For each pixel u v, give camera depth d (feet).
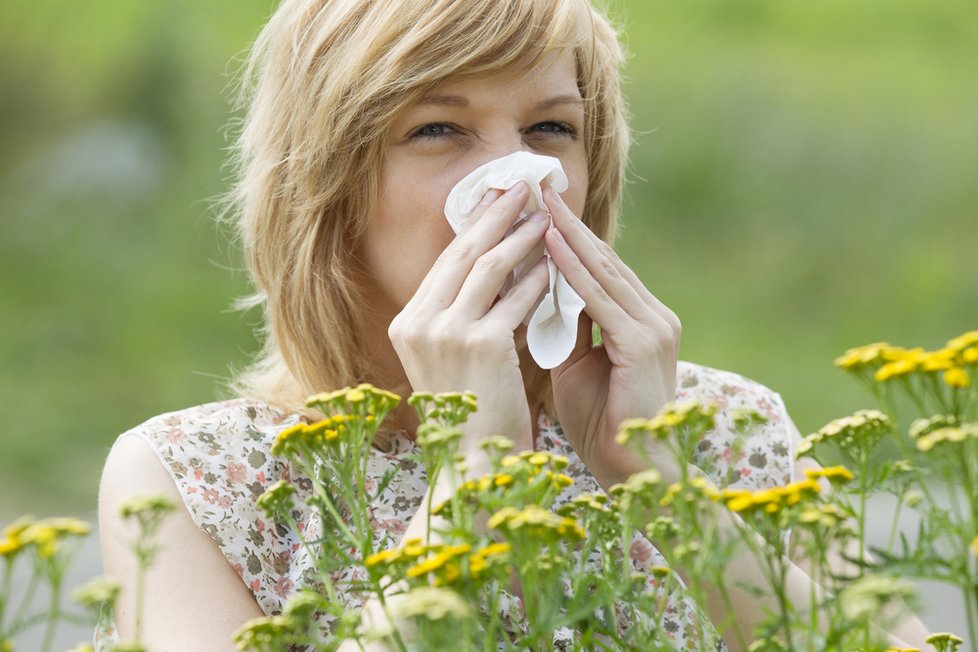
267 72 12.88
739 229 63.05
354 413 8.07
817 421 50.26
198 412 12.32
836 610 6.70
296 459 8.25
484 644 7.22
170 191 64.59
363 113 11.43
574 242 10.80
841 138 64.54
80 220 62.80
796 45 70.18
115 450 11.92
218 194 16.12
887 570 6.64
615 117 13.11
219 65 68.54
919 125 65.16
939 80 67.92
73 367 54.08
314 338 12.35
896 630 11.23
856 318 58.85
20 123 67.21
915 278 60.70
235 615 11.05
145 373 54.03
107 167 65.00
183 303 57.93
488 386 9.97
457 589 6.78
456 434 7.44
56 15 70.90
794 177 64.03
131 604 11.02
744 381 13.47
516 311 10.30
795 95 66.44
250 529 11.50
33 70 68.18
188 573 11.14
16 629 6.19
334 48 11.82
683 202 63.93
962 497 30.09
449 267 10.54
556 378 11.20
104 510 11.67
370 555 7.99
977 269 61.05
